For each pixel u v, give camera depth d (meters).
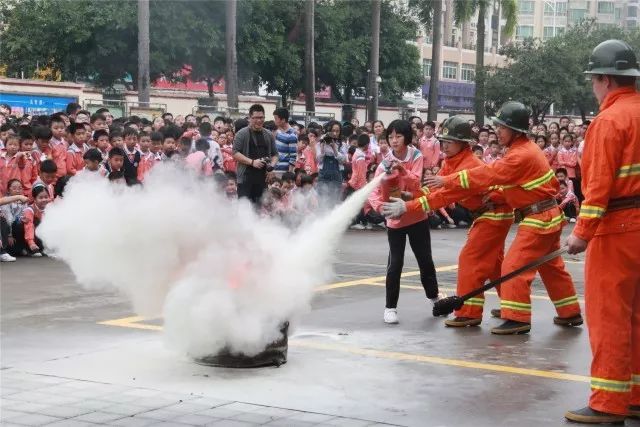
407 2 54.34
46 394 5.77
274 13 42.16
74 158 13.65
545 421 5.38
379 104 53.31
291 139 14.84
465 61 75.50
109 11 37.31
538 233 7.84
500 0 48.31
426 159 19.89
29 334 7.60
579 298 9.95
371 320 8.44
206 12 38.66
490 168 7.56
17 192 12.21
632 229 5.24
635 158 5.23
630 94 5.39
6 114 17.42
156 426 5.14
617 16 102.88
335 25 44.94
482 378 6.36
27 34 39.31
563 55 44.94
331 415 5.40
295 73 42.84
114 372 6.32
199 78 41.09
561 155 21.36
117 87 42.25
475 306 8.23
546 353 7.19
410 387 6.08
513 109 7.68
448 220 18.72
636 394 5.52
